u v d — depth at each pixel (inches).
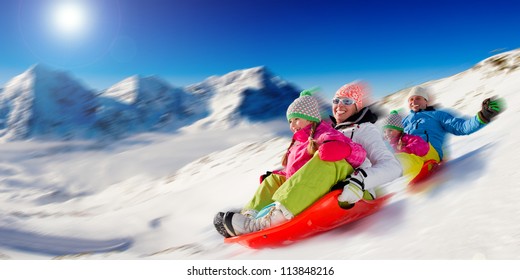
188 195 446.3
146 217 392.5
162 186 969.5
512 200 86.9
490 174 111.8
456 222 87.2
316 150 122.0
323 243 111.7
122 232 362.3
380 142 127.8
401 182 160.7
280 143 880.9
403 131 186.5
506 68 606.5
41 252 312.7
